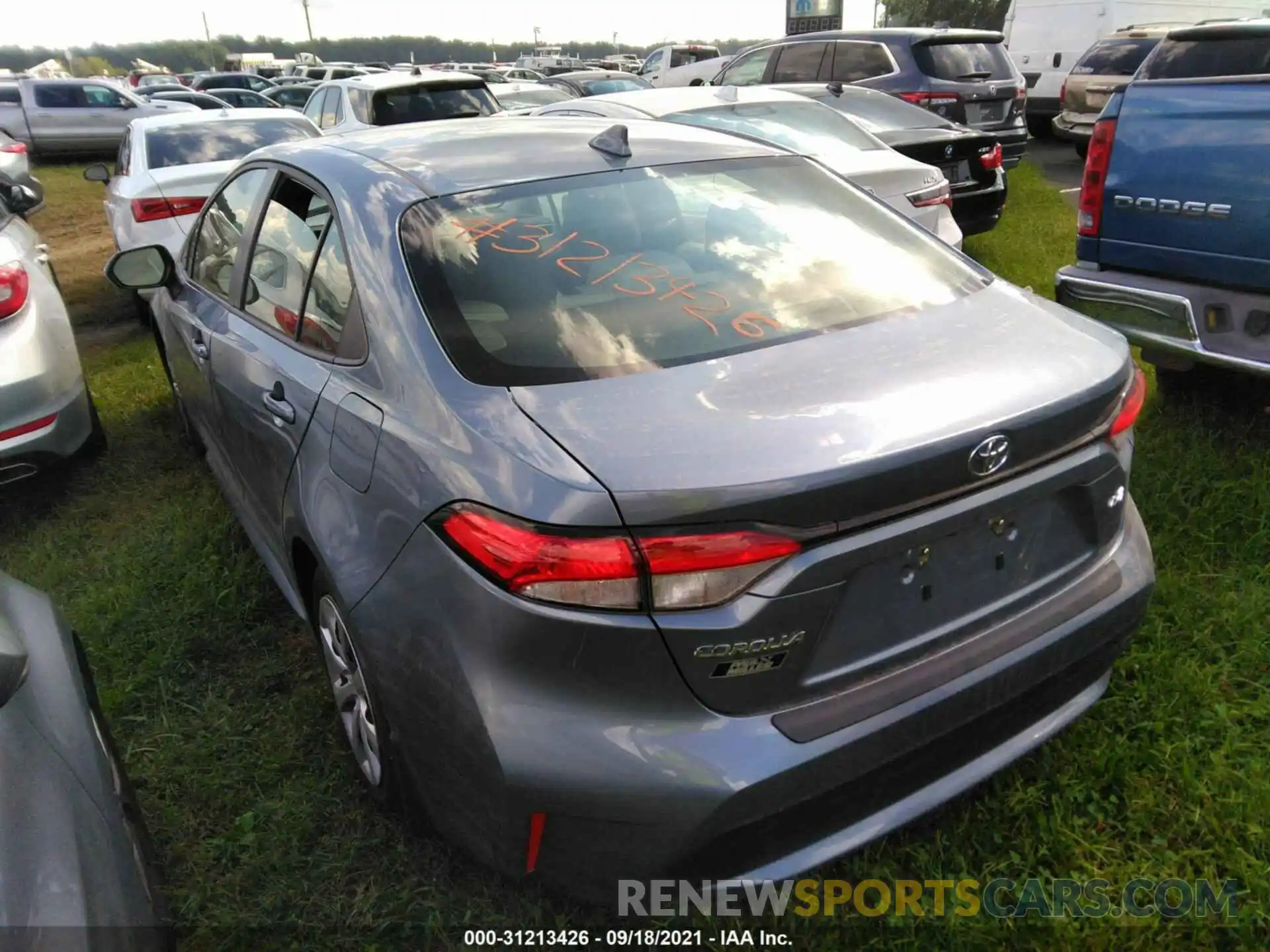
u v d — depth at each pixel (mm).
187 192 6895
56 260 10680
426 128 2996
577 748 1710
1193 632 2896
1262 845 2227
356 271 2342
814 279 2369
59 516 4305
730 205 2592
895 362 2006
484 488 1777
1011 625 2016
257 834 2445
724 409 1823
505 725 1747
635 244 2385
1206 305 3729
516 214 2402
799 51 11094
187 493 4414
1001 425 1812
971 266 2596
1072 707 2275
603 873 1809
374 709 2160
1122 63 12234
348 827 2469
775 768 1706
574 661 1695
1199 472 3725
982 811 2344
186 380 3957
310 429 2379
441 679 1855
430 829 2254
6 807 1556
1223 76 3604
